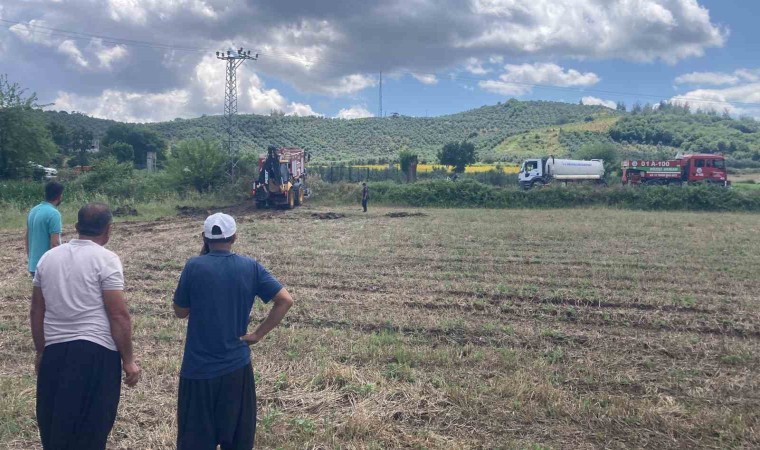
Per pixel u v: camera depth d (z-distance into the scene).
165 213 30.39
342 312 9.79
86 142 77.88
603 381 6.80
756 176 69.62
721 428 5.58
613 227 23.97
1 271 13.59
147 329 8.61
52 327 4.07
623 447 5.23
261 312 9.65
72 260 4.12
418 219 27.86
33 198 28.75
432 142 135.12
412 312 9.90
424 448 5.12
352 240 19.44
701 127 111.00
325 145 127.62
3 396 6.02
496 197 38.00
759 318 9.75
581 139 111.12
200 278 4.01
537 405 6.00
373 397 6.09
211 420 3.99
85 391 4.04
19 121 34.91
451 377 6.77
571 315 9.94
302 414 5.78
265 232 21.77
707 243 19.39
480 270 14.09
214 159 38.84
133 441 5.21
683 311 10.30
